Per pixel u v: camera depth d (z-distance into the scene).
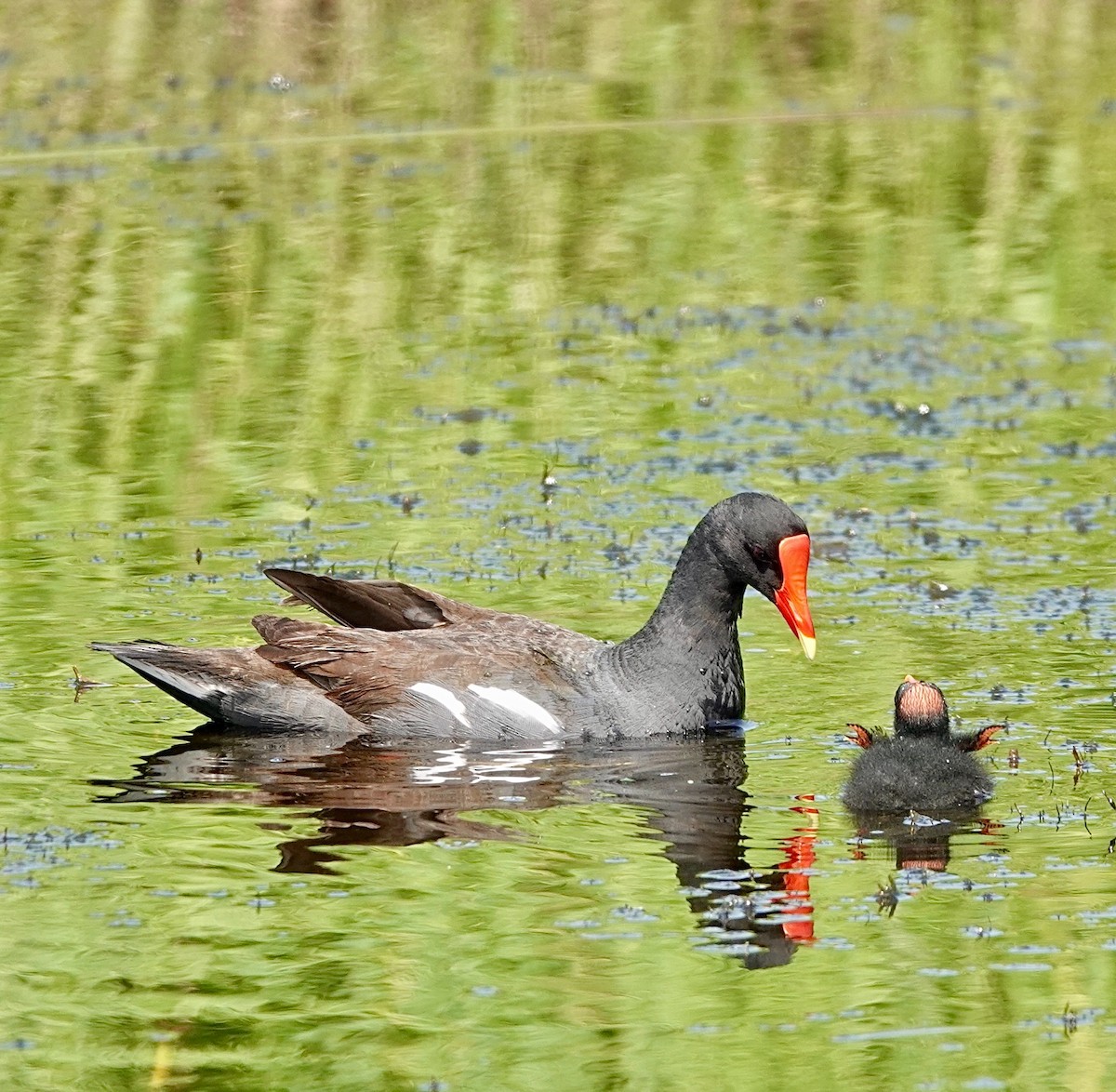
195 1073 8.30
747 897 10.12
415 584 15.80
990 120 33.00
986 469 19.09
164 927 9.69
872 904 10.01
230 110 33.19
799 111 33.72
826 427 20.50
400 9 37.44
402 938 9.59
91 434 20.28
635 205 28.91
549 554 16.64
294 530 17.38
